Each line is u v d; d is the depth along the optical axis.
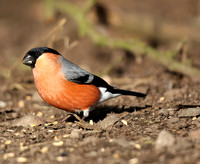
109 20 16.81
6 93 13.32
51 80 8.55
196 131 7.11
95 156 6.50
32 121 9.06
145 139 7.21
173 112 8.96
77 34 18.45
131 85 12.64
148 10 20.50
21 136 8.11
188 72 13.23
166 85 12.24
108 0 22.52
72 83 8.58
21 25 21.28
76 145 7.14
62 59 8.90
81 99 8.79
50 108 11.15
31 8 23.25
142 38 17.00
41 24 21.16
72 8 15.23
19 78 13.99
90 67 15.76
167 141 6.69
